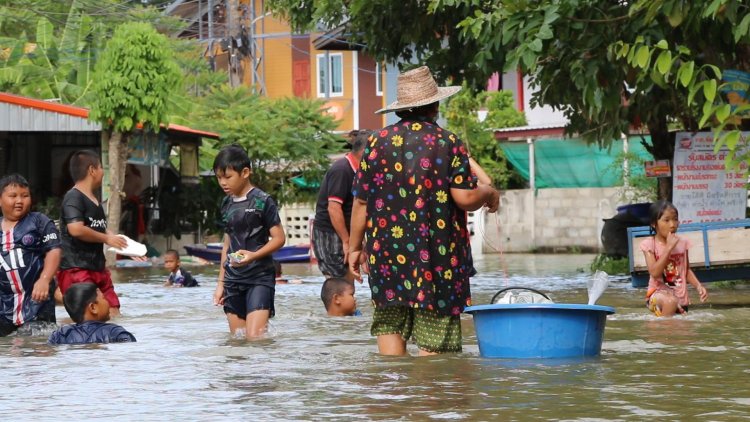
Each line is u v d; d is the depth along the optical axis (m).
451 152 9.46
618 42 15.82
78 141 41.31
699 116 20.44
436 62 24.89
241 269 12.30
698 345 10.37
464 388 7.71
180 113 46.47
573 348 9.24
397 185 9.48
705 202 20.94
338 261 14.95
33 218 13.27
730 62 19.22
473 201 9.45
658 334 11.47
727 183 20.95
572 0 17.08
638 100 20.80
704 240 16.34
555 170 43.03
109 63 32.97
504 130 43.00
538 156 43.09
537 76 19.44
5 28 53.16
